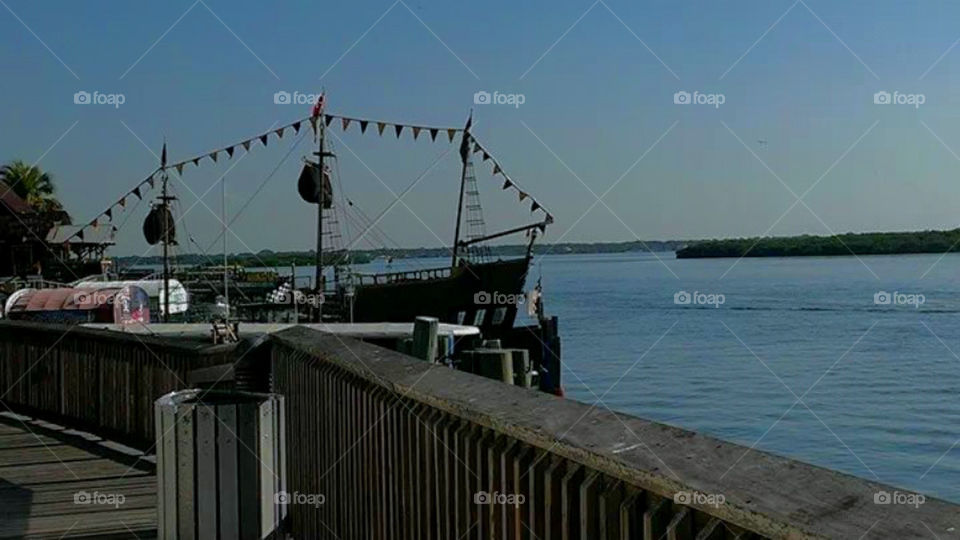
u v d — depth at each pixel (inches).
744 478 72.2
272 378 251.0
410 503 135.6
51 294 956.6
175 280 1298.0
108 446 308.2
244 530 147.7
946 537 56.4
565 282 3496.6
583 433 92.0
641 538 81.0
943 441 762.8
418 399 127.9
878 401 974.4
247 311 1360.7
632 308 2273.6
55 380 353.1
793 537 62.1
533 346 1015.6
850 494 65.6
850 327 1758.1
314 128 1074.7
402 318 1200.2
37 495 245.1
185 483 146.6
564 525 91.9
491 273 1170.6
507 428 101.6
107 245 1891.0
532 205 955.3
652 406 984.3
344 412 170.4
